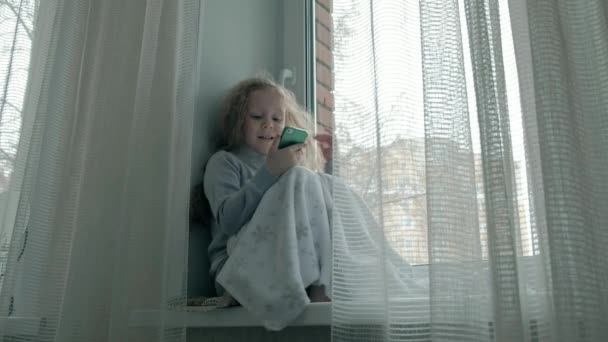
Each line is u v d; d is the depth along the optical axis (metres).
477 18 0.76
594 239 0.67
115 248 1.00
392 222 0.82
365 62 0.91
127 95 1.10
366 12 0.93
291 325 0.93
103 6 1.15
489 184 0.71
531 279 0.73
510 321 0.66
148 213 0.99
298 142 1.15
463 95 0.78
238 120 1.34
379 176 0.84
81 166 1.07
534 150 0.75
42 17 1.19
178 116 1.03
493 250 0.69
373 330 0.81
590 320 0.64
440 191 0.75
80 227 1.01
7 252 1.06
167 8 1.10
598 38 0.75
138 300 0.95
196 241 1.25
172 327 0.93
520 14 0.80
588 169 0.71
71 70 1.12
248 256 1.00
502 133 0.74
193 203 1.25
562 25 0.76
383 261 0.81
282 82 1.52
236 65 1.46
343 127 0.89
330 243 1.03
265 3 1.59
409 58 0.86
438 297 0.72
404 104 0.85
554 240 0.67
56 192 1.06
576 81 0.74
